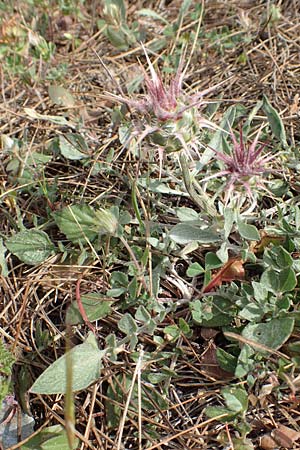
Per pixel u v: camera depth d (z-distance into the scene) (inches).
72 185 20.2
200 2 27.0
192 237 16.2
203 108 21.9
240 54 24.5
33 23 25.7
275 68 23.2
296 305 15.9
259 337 15.0
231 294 16.2
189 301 16.7
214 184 17.9
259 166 14.6
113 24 24.3
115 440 14.8
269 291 15.8
